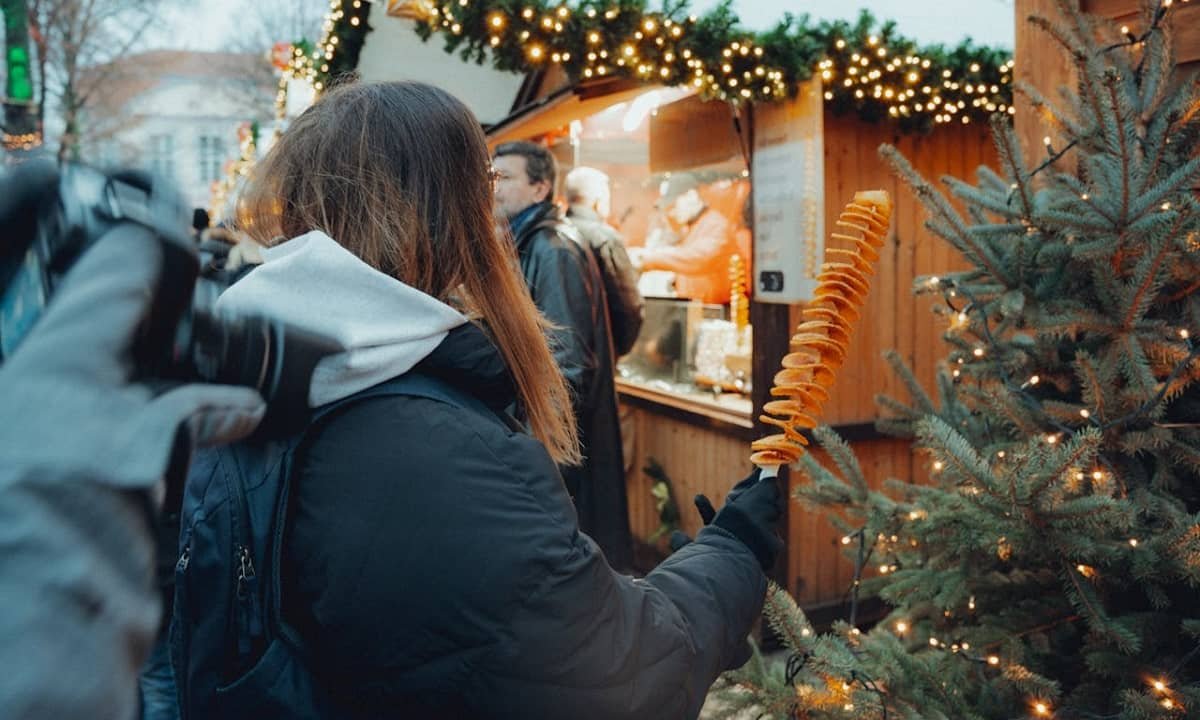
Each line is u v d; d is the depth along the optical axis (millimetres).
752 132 4004
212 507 1004
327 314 913
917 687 1843
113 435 419
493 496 909
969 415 2260
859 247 1280
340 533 904
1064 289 1944
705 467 4570
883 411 4016
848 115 3805
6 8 4473
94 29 10461
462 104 1132
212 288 563
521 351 1170
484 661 890
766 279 3936
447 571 886
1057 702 1823
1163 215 1654
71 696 365
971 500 1794
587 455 3453
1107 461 1788
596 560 944
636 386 5145
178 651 1072
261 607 966
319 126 1084
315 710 939
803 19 3551
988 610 2000
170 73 16422
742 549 1184
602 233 3938
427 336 950
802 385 1261
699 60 3424
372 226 1042
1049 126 2180
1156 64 1937
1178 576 1669
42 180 479
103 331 442
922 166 4004
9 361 429
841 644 1889
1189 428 1824
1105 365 1765
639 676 967
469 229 1116
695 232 5078
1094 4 2363
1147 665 1688
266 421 604
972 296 2023
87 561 387
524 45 3367
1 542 374
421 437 919
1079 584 1678
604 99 4246
